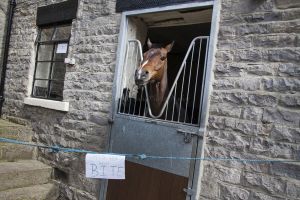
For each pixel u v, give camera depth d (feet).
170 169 11.65
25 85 18.72
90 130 14.67
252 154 9.93
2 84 19.97
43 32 18.80
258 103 10.00
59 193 15.69
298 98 9.30
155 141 12.14
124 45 13.87
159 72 11.75
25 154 17.12
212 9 11.59
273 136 9.62
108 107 14.11
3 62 20.10
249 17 10.45
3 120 19.16
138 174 12.53
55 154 16.25
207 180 10.76
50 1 17.95
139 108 13.30
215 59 10.99
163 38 18.26
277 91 9.71
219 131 10.66
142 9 13.24
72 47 16.06
